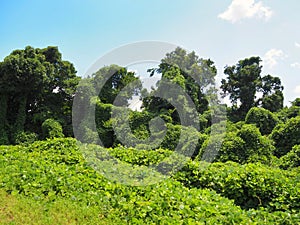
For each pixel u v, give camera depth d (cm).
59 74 1998
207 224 515
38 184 629
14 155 842
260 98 2128
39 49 2008
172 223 511
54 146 961
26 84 1848
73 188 631
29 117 1931
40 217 518
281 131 1176
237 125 1381
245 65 2216
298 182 709
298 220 547
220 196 691
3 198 578
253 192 694
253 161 970
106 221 527
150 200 589
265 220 549
